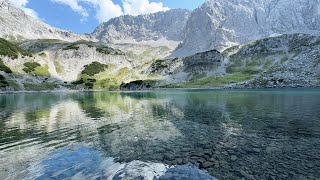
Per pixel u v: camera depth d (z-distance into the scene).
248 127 30.03
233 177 14.98
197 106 55.38
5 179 15.36
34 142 24.56
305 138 24.09
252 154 19.33
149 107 56.16
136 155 19.67
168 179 14.78
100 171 16.33
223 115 40.28
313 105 51.28
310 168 16.19
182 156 19.20
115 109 53.31
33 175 15.93
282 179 14.62
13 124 34.91
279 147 21.12
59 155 20.06
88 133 28.55
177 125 32.44
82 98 98.06
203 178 14.88
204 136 25.83
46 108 57.00
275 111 43.44
